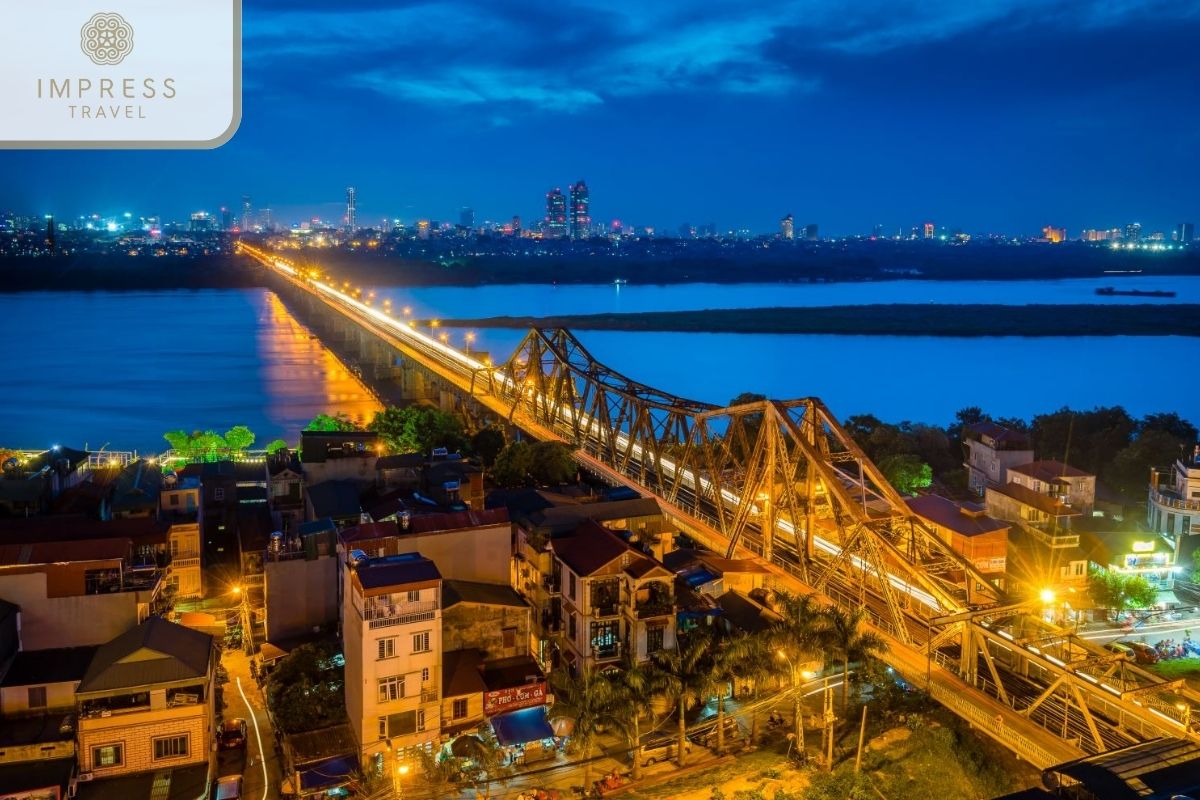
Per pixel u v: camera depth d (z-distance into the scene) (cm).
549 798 5428
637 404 11931
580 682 5906
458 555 6825
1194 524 9931
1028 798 4088
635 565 6519
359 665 5731
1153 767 4381
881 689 6475
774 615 7175
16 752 5288
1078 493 10412
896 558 7550
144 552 7375
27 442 15938
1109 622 8112
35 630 6034
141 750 5438
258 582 7569
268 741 6075
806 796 5441
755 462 9206
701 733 6200
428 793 5528
